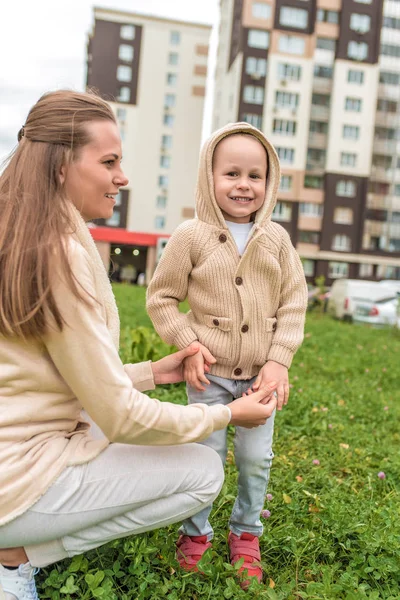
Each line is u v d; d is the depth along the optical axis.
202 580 2.15
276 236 2.33
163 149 49.47
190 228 2.29
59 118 1.79
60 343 1.67
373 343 10.72
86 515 1.79
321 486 3.14
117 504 1.83
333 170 42.81
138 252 44.38
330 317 18.17
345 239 43.44
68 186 1.83
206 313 2.28
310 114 42.56
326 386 5.92
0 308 1.64
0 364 1.69
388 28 43.53
